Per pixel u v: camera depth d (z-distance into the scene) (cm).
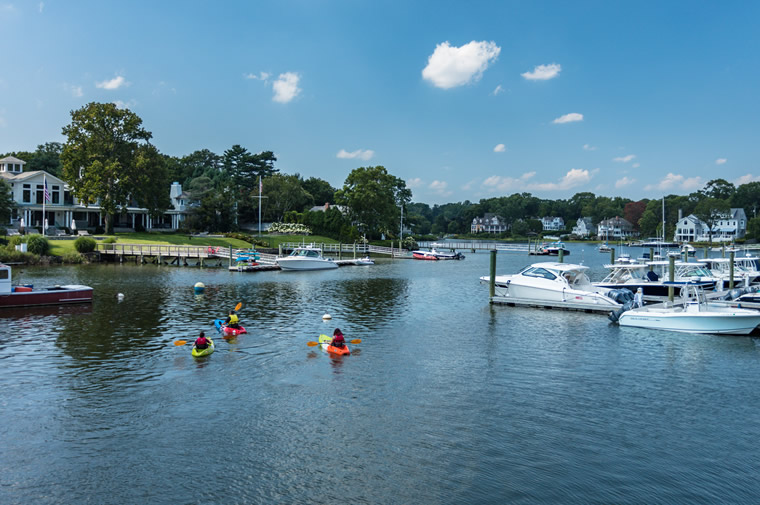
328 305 3544
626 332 2733
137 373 1958
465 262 8444
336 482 1205
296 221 11588
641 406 1675
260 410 1616
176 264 6738
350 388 1820
